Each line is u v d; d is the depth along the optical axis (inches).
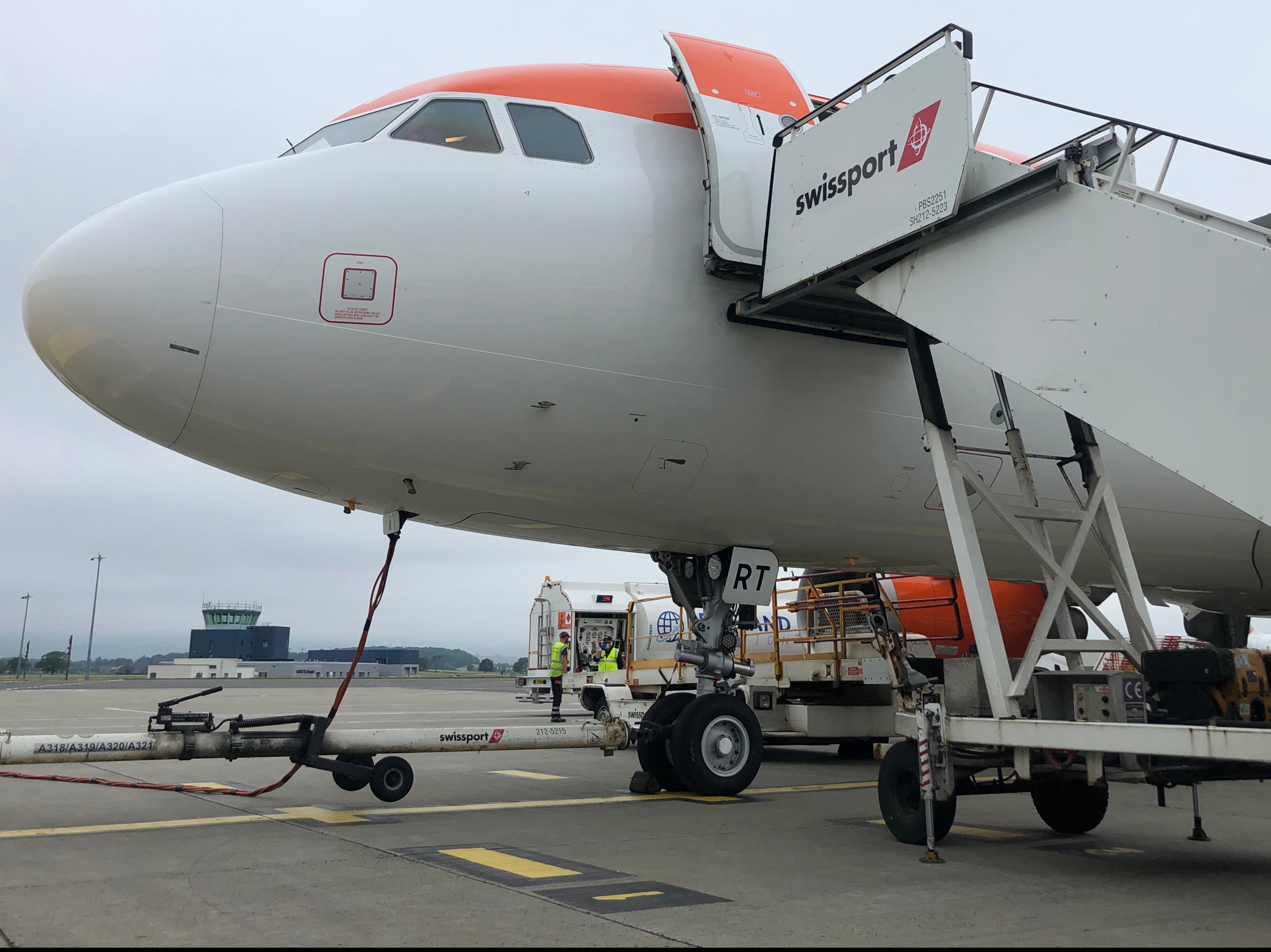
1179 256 223.8
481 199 315.3
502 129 332.8
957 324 272.4
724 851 261.1
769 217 329.7
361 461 317.7
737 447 350.0
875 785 425.1
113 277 277.7
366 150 317.1
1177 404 221.9
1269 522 205.2
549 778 434.0
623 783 414.3
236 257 287.1
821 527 389.1
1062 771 255.1
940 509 391.9
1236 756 197.5
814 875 231.5
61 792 373.7
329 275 294.0
